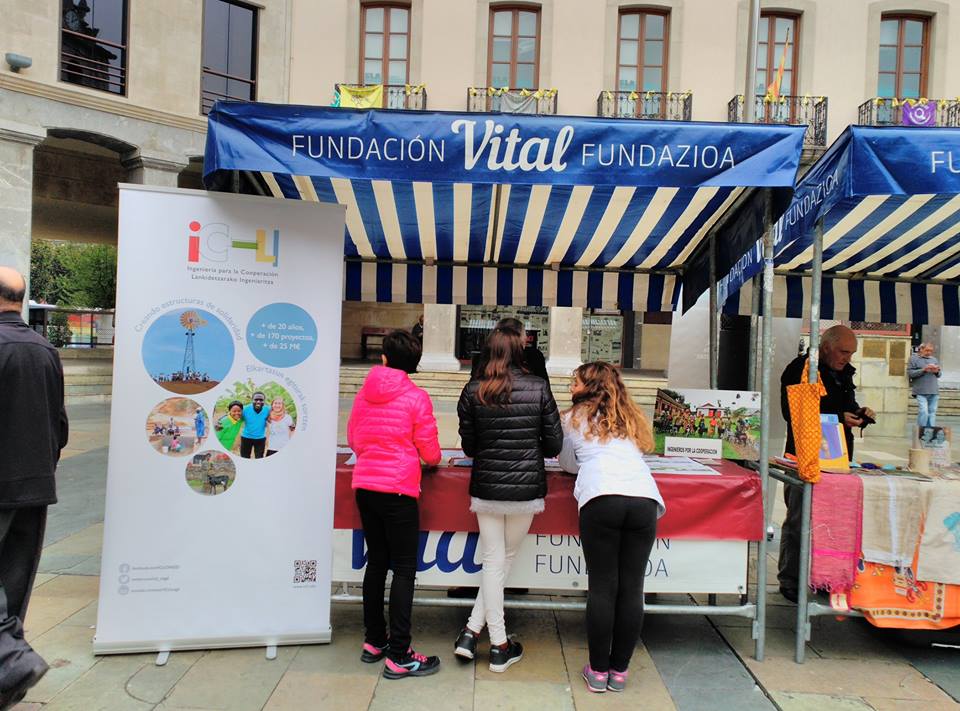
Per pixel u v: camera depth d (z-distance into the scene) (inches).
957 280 207.6
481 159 113.7
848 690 114.3
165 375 119.8
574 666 121.8
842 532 122.5
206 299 121.3
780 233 149.0
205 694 108.0
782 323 201.2
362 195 152.9
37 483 97.5
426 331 641.6
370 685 112.3
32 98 448.1
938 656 127.8
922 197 139.6
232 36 561.0
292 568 125.2
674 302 207.5
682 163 114.3
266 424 123.8
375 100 585.0
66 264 1328.7
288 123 112.4
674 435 145.0
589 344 834.2
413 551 116.1
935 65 605.9
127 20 492.7
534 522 127.2
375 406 115.2
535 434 114.6
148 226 119.0
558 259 199.2
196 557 121.5
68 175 570.9
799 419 125.1
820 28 604.4
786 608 151.8
